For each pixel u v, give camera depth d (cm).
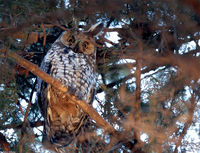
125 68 739
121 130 699
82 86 765
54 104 748
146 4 632
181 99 688
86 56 780
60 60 751
